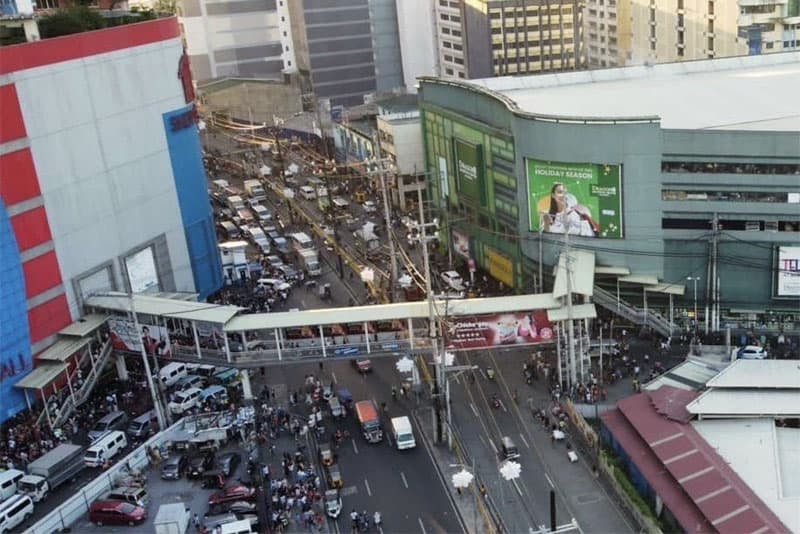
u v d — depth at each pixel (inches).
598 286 3592.5
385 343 3196.4
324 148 6761.8
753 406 2637.8
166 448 2999.5
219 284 4458.7
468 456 2864.2
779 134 3230.8
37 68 3346.5
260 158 6983.3
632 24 7047.2
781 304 3437.5
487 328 3127.5
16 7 3474.4
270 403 3297.2
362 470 2849.4
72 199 3526.1
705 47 6254.9
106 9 4527.6
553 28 7175.2
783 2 5728.3
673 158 3353.8
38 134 3358.8
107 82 3690.9
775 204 3319.4
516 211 3855.8
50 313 3410.4
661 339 3452.3
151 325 3348.9
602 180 3457.2
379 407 3228.3
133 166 3860.7
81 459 2925.7
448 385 3174.2
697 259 3467.0
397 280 4001.0
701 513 2274.9
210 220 4375.0
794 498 2287.2
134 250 3890.3
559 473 2733.8
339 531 2534.5
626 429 2714.1
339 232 5132.9
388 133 5374.0
